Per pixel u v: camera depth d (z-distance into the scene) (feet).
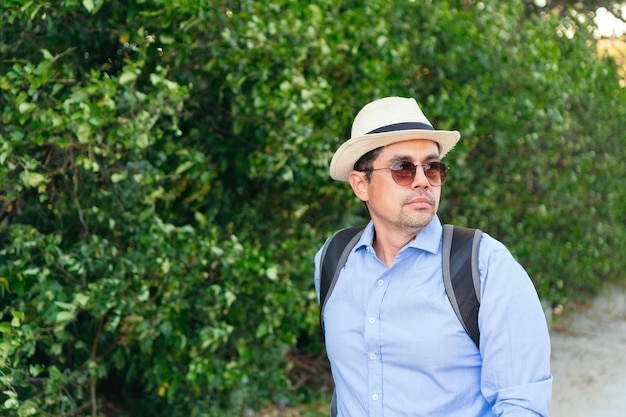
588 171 26.61
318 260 7.41
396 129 6.83
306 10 15.61
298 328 17.33
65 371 13.52
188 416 16.02
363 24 17.17
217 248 13.85
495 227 23.30
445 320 6.26
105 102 11.79
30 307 12.67
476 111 20.15
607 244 27.76
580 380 20.86
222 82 15.02
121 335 14.30
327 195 18.04
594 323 26.84
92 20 13.50
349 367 6.70
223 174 17.01
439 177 6.84
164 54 14.01
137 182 13.26
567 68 23.63
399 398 6.37
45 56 11.76
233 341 16.11
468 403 6.27
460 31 19.77
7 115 11.74
